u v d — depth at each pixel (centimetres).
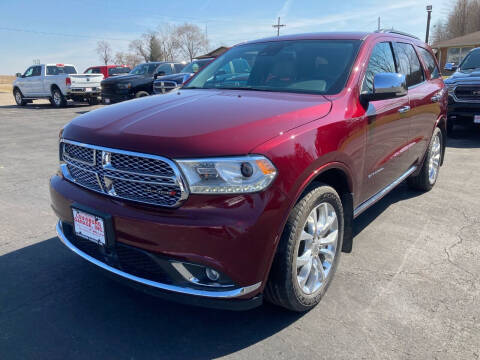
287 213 227
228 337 251
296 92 313
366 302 284
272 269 239
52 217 439
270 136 227
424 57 495
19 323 262
